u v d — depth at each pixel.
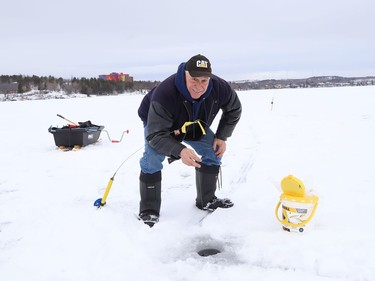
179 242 2.74
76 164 5.52
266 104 18.83
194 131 3.07
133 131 9.36
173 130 3.04
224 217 3.12
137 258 2.47
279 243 2.60
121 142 7.53
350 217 2.97
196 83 2.67
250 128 9.12
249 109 15.67
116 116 14.24
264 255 2.47
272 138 7.32
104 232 2.80
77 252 2.55
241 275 2.24
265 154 5.73
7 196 3.96
